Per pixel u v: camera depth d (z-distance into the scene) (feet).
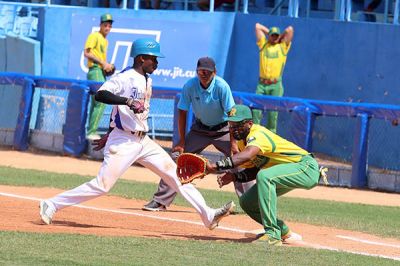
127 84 81.76
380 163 161.48
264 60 175.63
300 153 80.74
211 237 85.20
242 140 81.15
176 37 200.75
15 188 117.91
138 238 79.25
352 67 180.96
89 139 169.99
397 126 161.07
